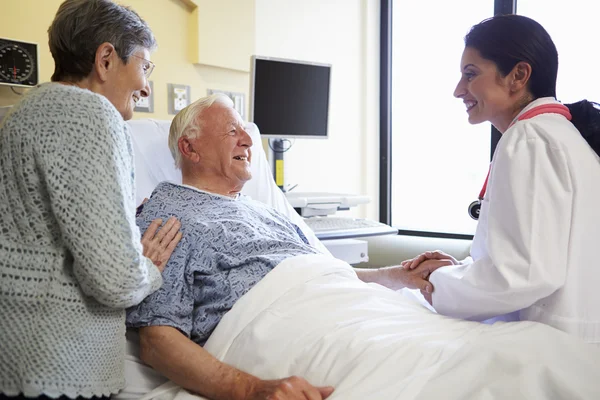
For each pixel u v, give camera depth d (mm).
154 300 1232
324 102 2789
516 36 1272
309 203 2480
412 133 3486
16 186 997
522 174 1176
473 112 1397
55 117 976
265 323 1201
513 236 1174
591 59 2682
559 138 1183
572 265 1160
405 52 3486
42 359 992
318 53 3229
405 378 1030
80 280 1005
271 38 2975
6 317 1004
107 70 1188
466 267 1322
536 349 1064
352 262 2395
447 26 3258
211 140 1562
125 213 993
